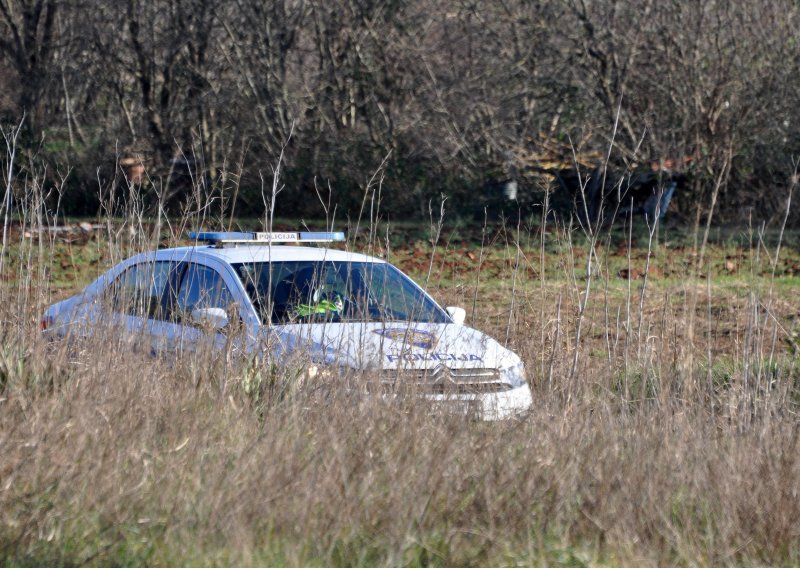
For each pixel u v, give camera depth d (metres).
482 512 18.66
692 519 19.39
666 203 77.56
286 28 98.94
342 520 17.84
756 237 69.81
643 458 20.62
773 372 29.81
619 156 83.50
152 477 19.34
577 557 17.55
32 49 100.81
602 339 36.12
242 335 25.27
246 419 22.16
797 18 86.50
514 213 82.81
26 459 19.16
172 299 29.03
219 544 17.38
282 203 89.50
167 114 98.75
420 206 86.88
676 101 85.56
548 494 19.38
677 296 45.06
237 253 29.75
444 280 53.78
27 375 23.67
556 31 92.69
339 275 29.61
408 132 92.56
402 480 18.95
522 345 29.41
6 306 26.84
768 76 84.88
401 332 26.70
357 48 96.94
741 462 20.83
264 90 97.00
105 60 104.25
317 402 23.02
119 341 25.16
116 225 32.91
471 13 96.56
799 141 82.44
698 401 25.22
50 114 104.12
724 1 86.50
